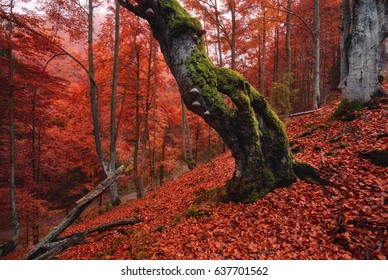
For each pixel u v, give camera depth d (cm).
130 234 547
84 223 1077
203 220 451
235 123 430
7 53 970
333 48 1939
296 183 474
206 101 412
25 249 930
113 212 1061
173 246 394
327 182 461
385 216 331
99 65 1361
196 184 910
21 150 1166
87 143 1526
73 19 1027
